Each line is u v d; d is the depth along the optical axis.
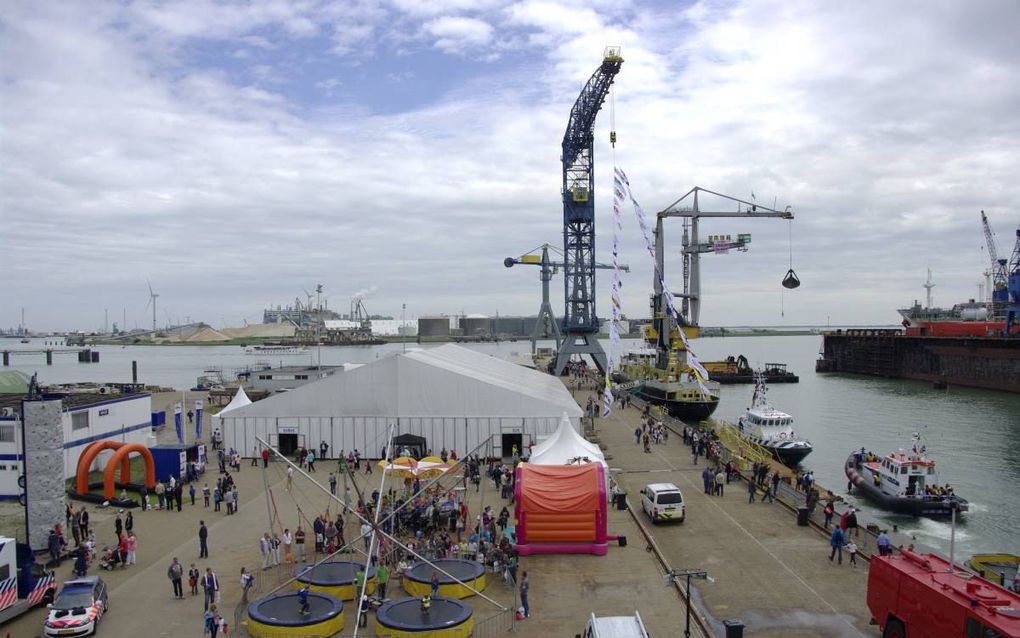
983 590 24.30
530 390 69.81
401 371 63.19
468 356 91.56
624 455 66.75
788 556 38.75
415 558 35.34
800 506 46.31
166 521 45.66
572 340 127.00
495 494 51.50
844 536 38.97
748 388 175.38
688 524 44.81
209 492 49.91
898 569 26.98
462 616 28.62
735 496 51.88
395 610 29.25
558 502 39.03
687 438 72.62
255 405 63.78
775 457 76.19
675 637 28.81
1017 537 55.62
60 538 38.59
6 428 52.53
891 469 63.09
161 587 34.41
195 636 29.06
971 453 89.75
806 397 154.12
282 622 27.97
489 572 36.22
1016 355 154.00
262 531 43.22
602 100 104.56
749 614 31.14
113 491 49.56
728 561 38.00
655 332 140.12
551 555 39.12
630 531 43.56
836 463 83.75
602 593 33.50
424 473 43.75
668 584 34.47
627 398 105.00
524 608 30.66
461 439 62.75
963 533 56.56
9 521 46.50
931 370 185.50
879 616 28.05
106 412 63.94
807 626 29.94
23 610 31.52
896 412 127.75
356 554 37.41
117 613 31.39
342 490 52.16
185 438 77.75
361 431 62.94
